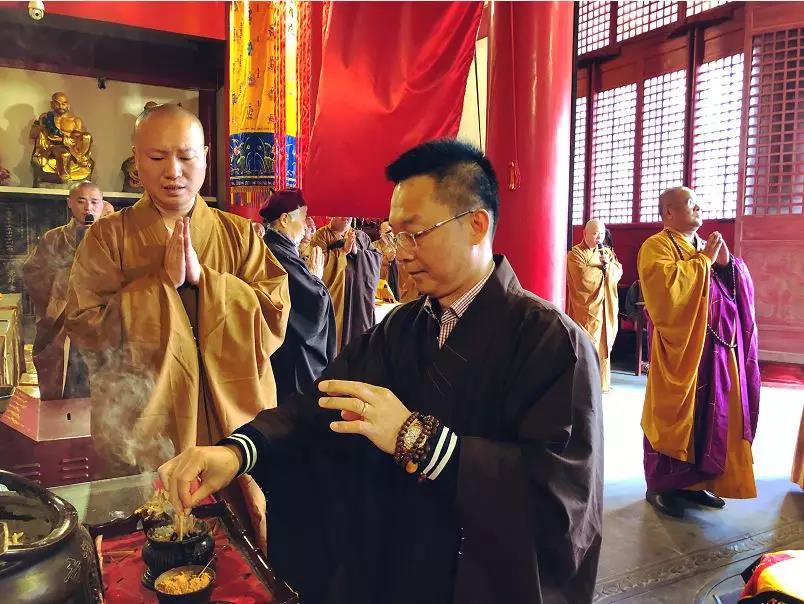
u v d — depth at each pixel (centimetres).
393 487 109
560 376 96
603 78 830
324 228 404
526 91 266
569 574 99
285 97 313
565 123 273
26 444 130
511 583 93
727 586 245
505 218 272
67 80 415
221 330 145
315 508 117
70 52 405
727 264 311
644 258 307
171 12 394
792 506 327
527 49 265
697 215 312
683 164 738
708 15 689
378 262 420
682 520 308
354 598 108
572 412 96
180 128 141
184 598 79
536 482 92
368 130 223
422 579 100
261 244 164
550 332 98
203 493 97
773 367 638
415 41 221
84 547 72
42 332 181
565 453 97
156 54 426
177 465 98
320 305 264
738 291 307
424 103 221
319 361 270
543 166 269
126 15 381
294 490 117
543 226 271
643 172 785
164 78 430
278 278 162
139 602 83
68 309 144
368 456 111
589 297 596
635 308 693
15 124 405
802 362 623
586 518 98
